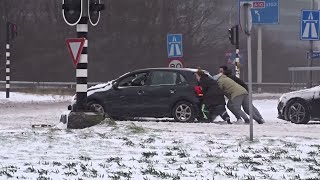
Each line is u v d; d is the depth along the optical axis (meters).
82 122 19.53
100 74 73.94
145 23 73.06
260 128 20.89
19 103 39.62
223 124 22.64
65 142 15.73
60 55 76.31
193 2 78.69
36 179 10.66
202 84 23.64
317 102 23.23
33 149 14.53
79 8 19.80
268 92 71.25
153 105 24.14
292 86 41.19
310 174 11.34
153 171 11.55
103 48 73.62
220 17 82.38
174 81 24.14
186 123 22.88
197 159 13.17
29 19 75.75
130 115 24.47
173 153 13.95
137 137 16.84
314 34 29.80
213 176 11.08
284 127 21.36
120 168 11.95
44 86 67.38
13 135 17.03
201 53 81.25
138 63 73.56
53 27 75.31
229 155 13.73
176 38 30.48
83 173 11.33
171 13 74.75
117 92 24.56
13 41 75.00
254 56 93.94
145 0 72.75
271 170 11.78
